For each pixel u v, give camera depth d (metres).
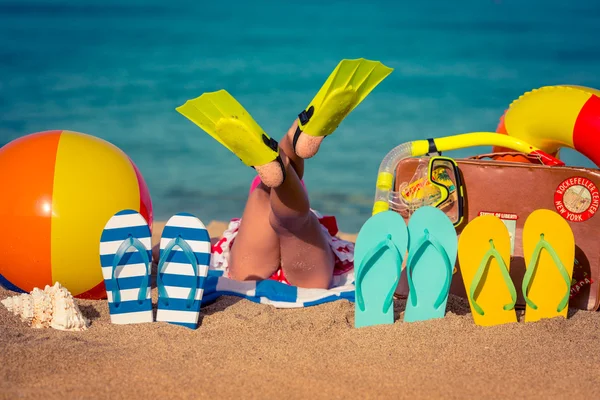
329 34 51.25
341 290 8.80
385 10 63.16
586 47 45.78
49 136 8.41
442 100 31.47
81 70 37.34
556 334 7.18
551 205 8.29
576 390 5.96
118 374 6.09
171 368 6.25
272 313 7.84
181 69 38.38
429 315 7.57
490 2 67.25
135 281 7.42
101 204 8.09
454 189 8.43
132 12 60.31
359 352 6.74
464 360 6.56
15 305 7.43
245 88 33.91
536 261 7.57
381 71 7.64
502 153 9.27
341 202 17.42
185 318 7.39
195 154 22.03
